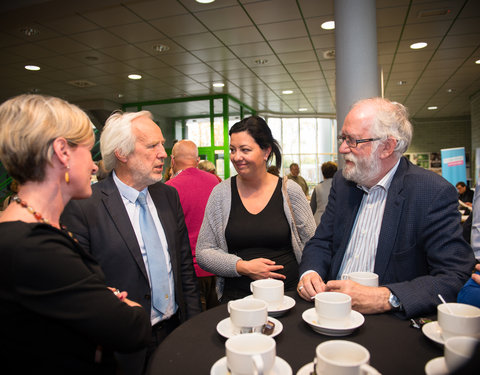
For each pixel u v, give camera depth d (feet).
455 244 3.74
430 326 2.97
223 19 14.01
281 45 16.87
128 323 2.66
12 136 2.44
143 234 4.41
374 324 3.22
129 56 17.87
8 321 2.25
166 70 20.30
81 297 2.40
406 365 2.49
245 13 13.55
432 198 3.92
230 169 27.76
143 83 22.93
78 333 2.47
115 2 12.47
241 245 5.20
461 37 16.40
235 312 2.89
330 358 2.22
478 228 4.23
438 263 3.78
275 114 36.63
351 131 4.23
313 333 3.08
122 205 4.33
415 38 16.49
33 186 2.58
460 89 26.53
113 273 4.16
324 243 4.94
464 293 3.30
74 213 4.09
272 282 3.76
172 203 5.03
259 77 22.27
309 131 39.60
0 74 20.34
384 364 2.51
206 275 7.98
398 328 3.12
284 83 23.82
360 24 10.72
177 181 7.80
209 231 5.46
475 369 2.01
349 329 2.92
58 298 2.31
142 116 4.47
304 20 14.23
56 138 2.54
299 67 20.34
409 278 4.07
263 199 5.36
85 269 2.51
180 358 2.71
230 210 5.38
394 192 4.20
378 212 4.46
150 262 4.33
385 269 4.15
